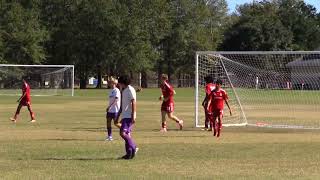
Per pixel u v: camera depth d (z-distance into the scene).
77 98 80.38
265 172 17.50
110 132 26.78
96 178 16.30
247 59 62.00
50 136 28.48
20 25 119.31
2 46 117.75
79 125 35.56
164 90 31.69
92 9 125.62
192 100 74.75
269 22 161.88
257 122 39.88
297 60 72.50
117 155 21.30
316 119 43.38
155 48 143.38
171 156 21.08
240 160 20.09
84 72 134.75
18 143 25.19
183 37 142.12
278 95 74.44
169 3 142.62
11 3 120.19
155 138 27.73
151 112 49.72
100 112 49.19
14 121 38.12
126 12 126.88
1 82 105.50
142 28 129.75
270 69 71.00
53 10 130.88
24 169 17.86
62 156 20.94
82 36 127.25
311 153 22.14
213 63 41.34
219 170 17.86
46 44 130.00
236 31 162.25
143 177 16.52
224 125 36.09
